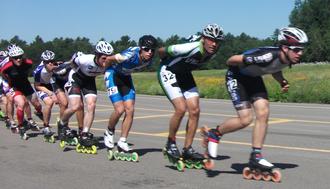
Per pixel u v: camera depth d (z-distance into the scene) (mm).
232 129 5480
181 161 5934
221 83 26078
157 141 8391
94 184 5336
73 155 7113
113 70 6773
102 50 6875
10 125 9992
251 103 5406
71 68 7805
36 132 9641
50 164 6453
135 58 6340
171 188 5109
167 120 11648
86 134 7309
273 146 7629
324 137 8609
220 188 5059
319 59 99250
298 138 8484
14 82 9031
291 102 18375
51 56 8242
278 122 11016
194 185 5211
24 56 9055
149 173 5836
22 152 7387
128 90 6730
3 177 5727
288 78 28281
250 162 5414
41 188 5203
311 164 6242
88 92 7496
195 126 5984
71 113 7816
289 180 5363
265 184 5195
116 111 6746
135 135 9117
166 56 5883
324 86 20703
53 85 8289
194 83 6012
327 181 5312
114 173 5863
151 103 17531
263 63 5031
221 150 7332
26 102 9328
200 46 5500
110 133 6949
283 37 4871
